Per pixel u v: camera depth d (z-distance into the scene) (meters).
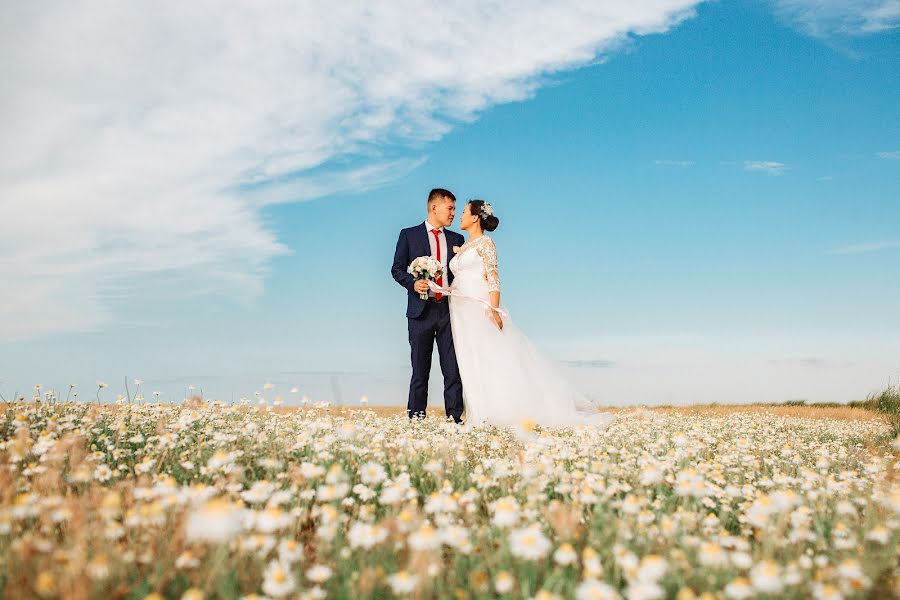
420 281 7.55
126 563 2.22
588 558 2.21
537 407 7.45
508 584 2.05
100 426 4.93
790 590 2.20
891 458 5.65
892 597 2.23
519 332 7.75
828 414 12.16
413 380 8.04
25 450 3.48
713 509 3.51
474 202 7.86
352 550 2.46
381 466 3.57
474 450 4.68
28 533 2.32
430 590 2.12
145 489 2.77
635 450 4.79
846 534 2.88
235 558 2.22
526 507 2.91
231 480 3.22
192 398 6.24
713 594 2.13
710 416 10.24
